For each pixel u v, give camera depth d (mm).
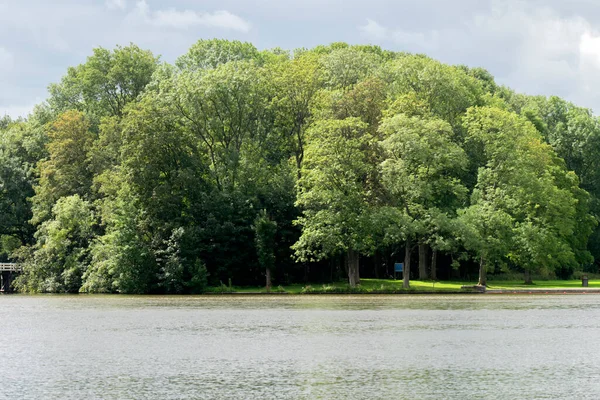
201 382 32531
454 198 99500
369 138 91062
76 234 103438
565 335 47312
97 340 46406
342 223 87688
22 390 31281
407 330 50000
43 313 65812
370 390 30812
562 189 106938
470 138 103625
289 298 84125
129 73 132625
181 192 97250
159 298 86375
